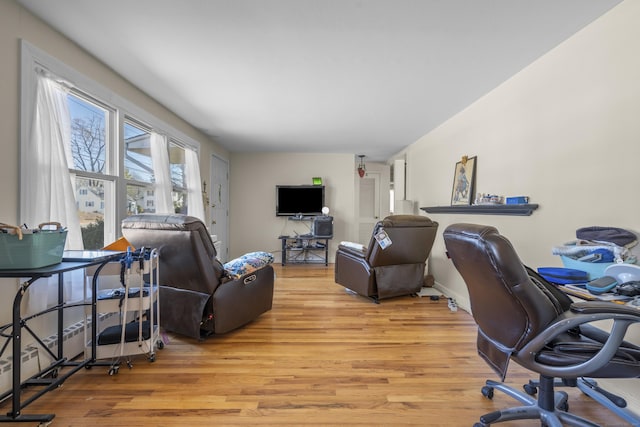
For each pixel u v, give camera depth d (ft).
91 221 7.84
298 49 6.97
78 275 7.03
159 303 7.43
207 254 7.06
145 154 10.23
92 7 5.56
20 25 5.60
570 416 4.32
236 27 6.14
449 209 11.31
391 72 8.10
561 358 3.69
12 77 5.50
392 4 5.42
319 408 5.03
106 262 5.66
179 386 5.62
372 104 10.53
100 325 7.26
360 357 6.78
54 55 6.31
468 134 10.69
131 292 6.51
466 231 4.13
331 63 7.63
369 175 22.00
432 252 13.76
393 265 10.99
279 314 9.65
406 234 10.53
